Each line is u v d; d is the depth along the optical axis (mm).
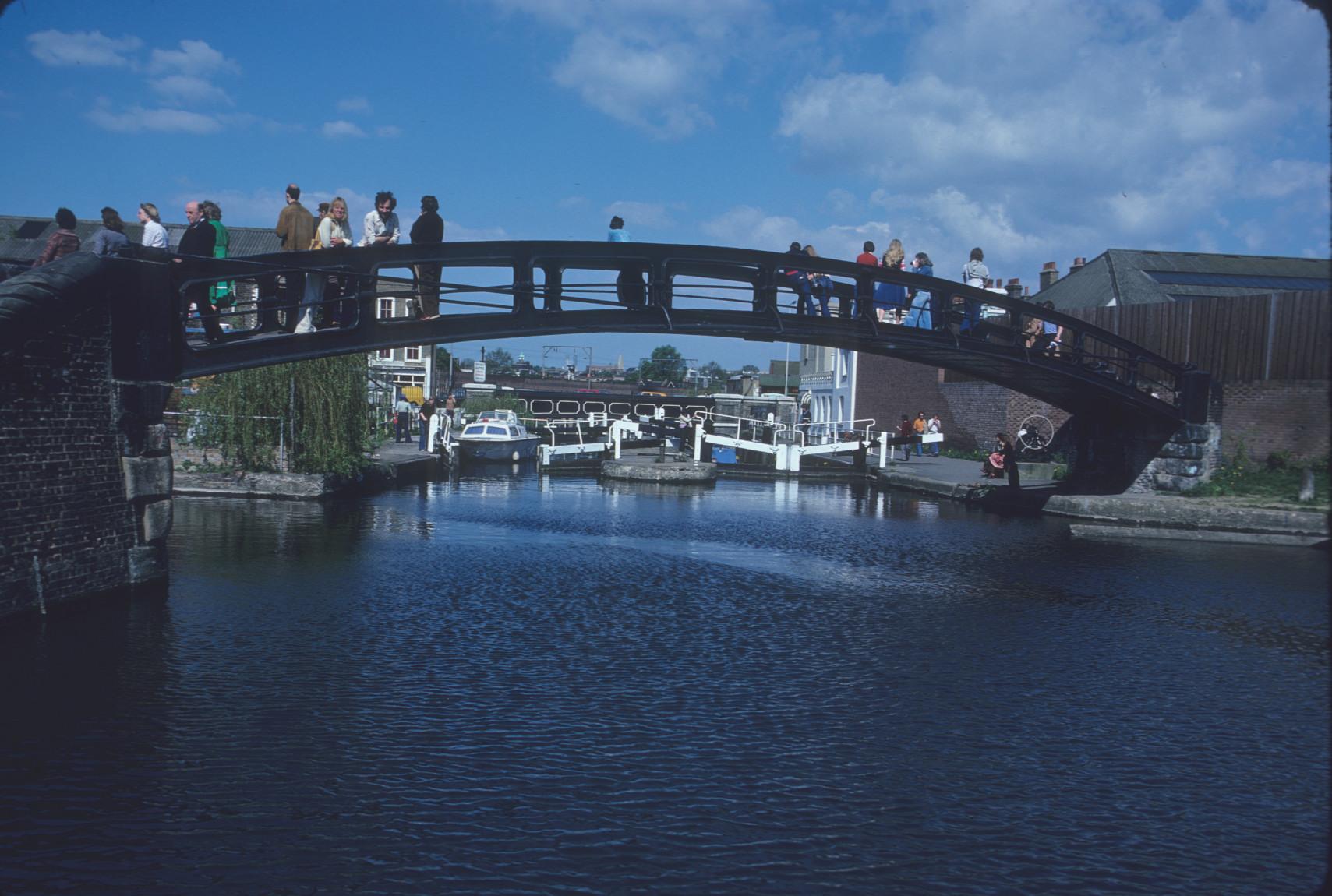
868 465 39812
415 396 65875
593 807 7922
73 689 10047
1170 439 26656
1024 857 7352
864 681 11406
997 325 23719
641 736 9445
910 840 7562
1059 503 26281
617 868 7000
